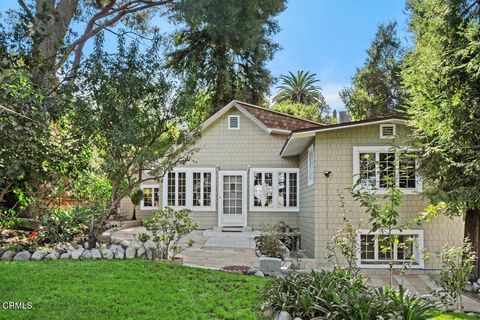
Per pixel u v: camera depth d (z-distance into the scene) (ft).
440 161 31.63
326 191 38.24
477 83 29.25
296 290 19.21
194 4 56.18
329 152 38.47
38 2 46.01
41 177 27.94
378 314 15.85
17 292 19.29
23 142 23.15
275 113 64.49
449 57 29.89
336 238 25.80
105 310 17.56
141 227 65.00
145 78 33.86
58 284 20.97
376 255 37.35
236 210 60.18
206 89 92.17
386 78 96.94
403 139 36.86
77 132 32.09
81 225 32.45
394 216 19.45
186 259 34.94
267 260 29.07
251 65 96.27
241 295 21.36
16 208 36.47
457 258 23.35
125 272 24.32
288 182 59.93
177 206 60.18
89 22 55.21
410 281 33.06
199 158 60.85
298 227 57.62
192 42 91.45
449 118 29.50
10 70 25.00
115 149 31.91
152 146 33.99
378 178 36.19
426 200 36.81
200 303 19.61
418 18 33.30
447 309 22.66
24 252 27.68
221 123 61.31
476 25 27.96
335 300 16.84
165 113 34.30
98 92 32.78
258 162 60.54
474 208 30.27
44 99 27.45
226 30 65.31
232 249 41.11
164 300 19.61
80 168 31.81
